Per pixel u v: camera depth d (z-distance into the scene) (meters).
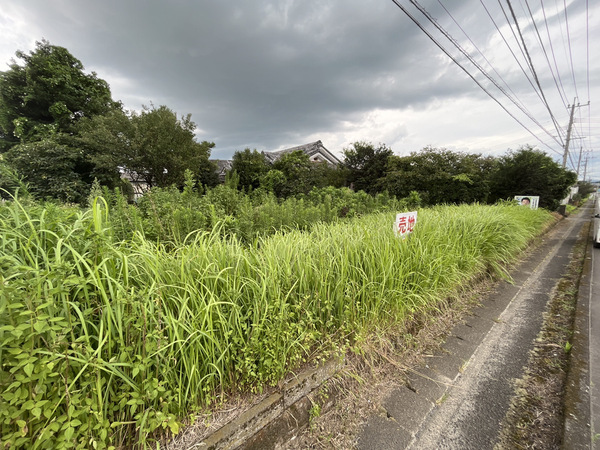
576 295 3.78
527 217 7.56
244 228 3.51
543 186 13.23
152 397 1.15
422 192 11.55
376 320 2.28
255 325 1.55
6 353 0.93
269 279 1.75
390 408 1.84
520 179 13.70
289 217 4.63
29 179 9.23
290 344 1.68
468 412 1.81
